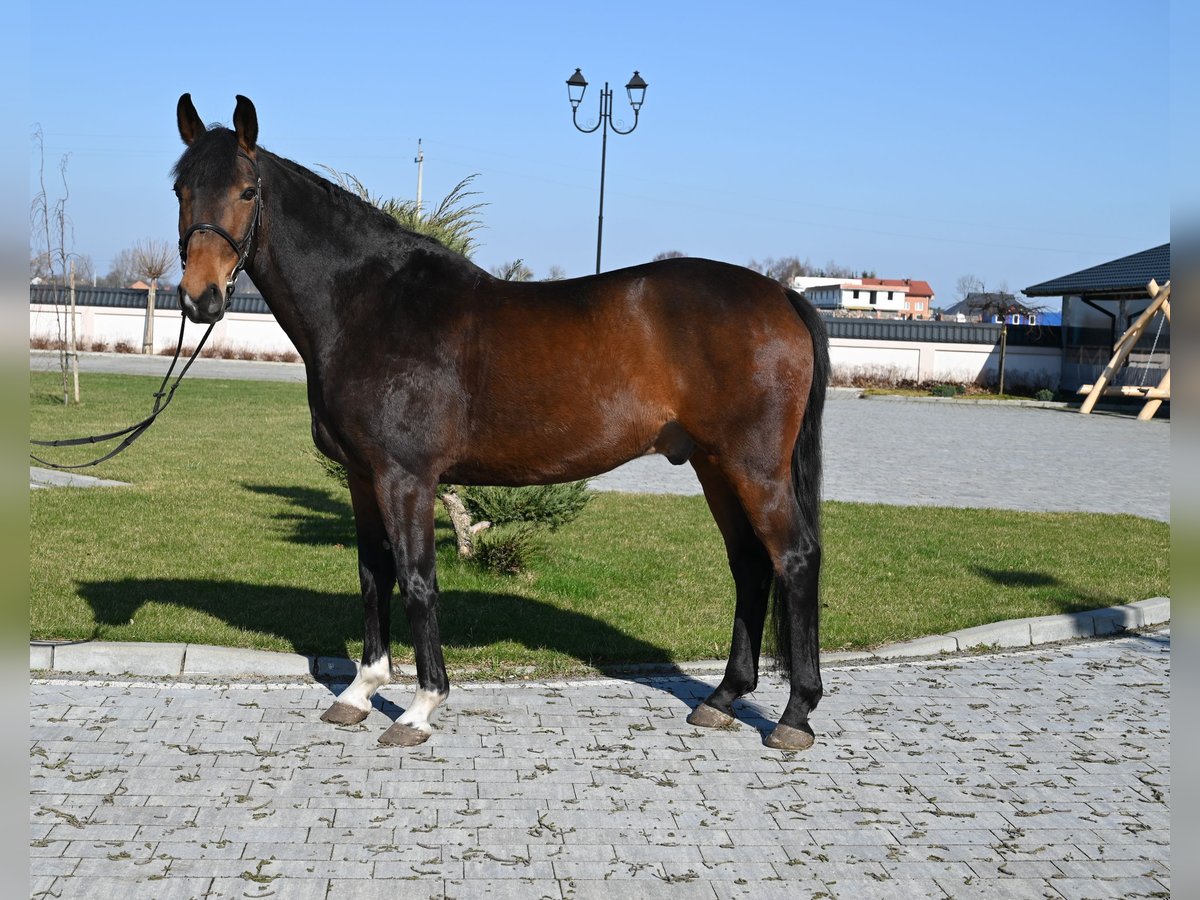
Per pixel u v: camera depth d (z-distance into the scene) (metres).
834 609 7.73
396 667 6.16
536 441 4.90
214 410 22.02
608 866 3.88
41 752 4.73
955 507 12.95
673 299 4.79
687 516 11.65
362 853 3.91
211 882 3.67
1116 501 13.95
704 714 5.34
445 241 8.12
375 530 5.34
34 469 13.39
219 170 4.70
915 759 5.01
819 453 5.02
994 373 39.59
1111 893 3.79
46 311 44.31
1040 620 7.30
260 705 5.47
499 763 4.80
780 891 3.75
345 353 4.95
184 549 9.03
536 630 6.89
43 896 3.54
